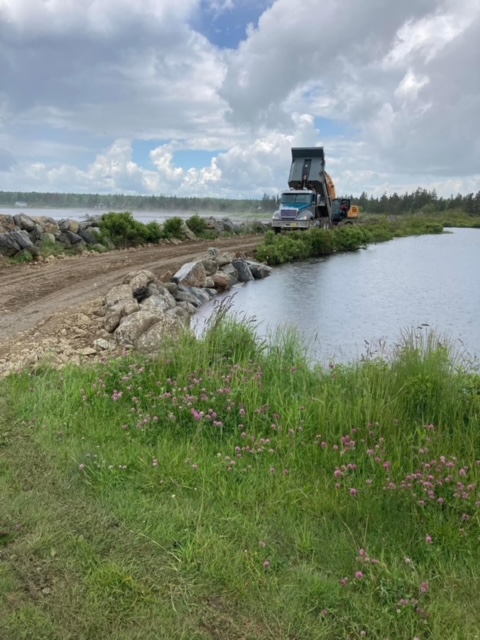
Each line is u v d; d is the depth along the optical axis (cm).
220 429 483
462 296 1501
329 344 976
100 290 1233
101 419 502
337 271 2061
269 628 268
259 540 335
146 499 376
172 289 1308
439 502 364
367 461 430
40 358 702
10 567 301
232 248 2372
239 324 757
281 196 3222
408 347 633
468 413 504
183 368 583
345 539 336
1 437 459
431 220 6231
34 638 255
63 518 349
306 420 488
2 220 1709
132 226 2255
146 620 270
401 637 266
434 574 311
